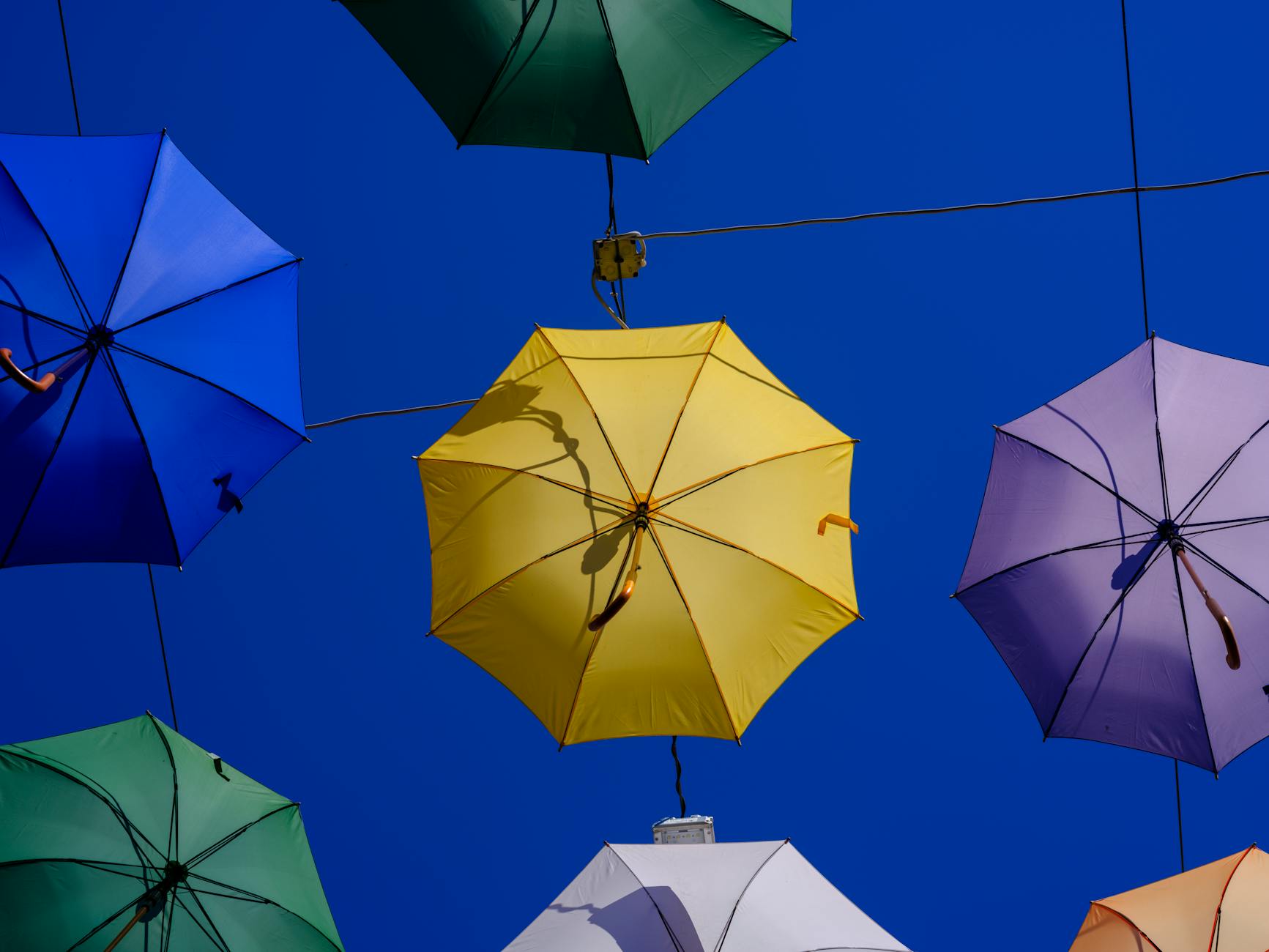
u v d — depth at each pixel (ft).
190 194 22.88
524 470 21.99
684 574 21.81
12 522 21.75
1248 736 23.26
